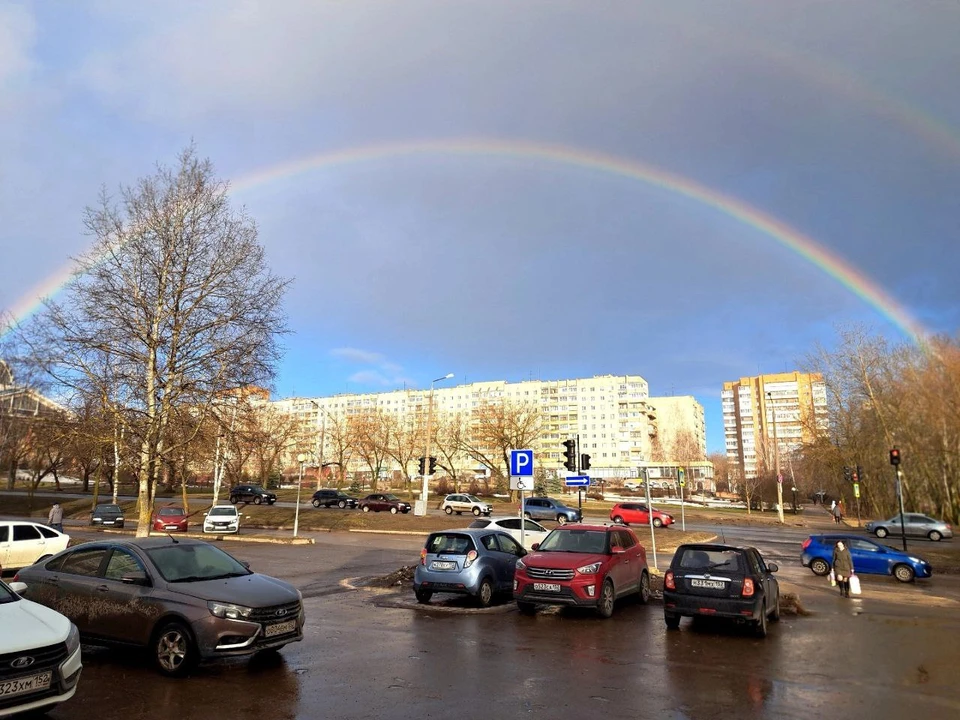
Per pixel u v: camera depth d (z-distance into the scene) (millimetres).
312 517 41094
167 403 23953
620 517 43406
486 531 13945
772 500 71375
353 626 10609
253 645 7312
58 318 23609
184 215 25125
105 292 23859
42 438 25188
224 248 25422
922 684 7434
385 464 112875
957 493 47562
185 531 34938
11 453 43875
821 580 19359
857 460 49906
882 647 9547
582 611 12383
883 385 48594
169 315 25016
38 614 6059
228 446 27500
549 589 11438
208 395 24609
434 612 12078
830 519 55188
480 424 75312
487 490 71312
